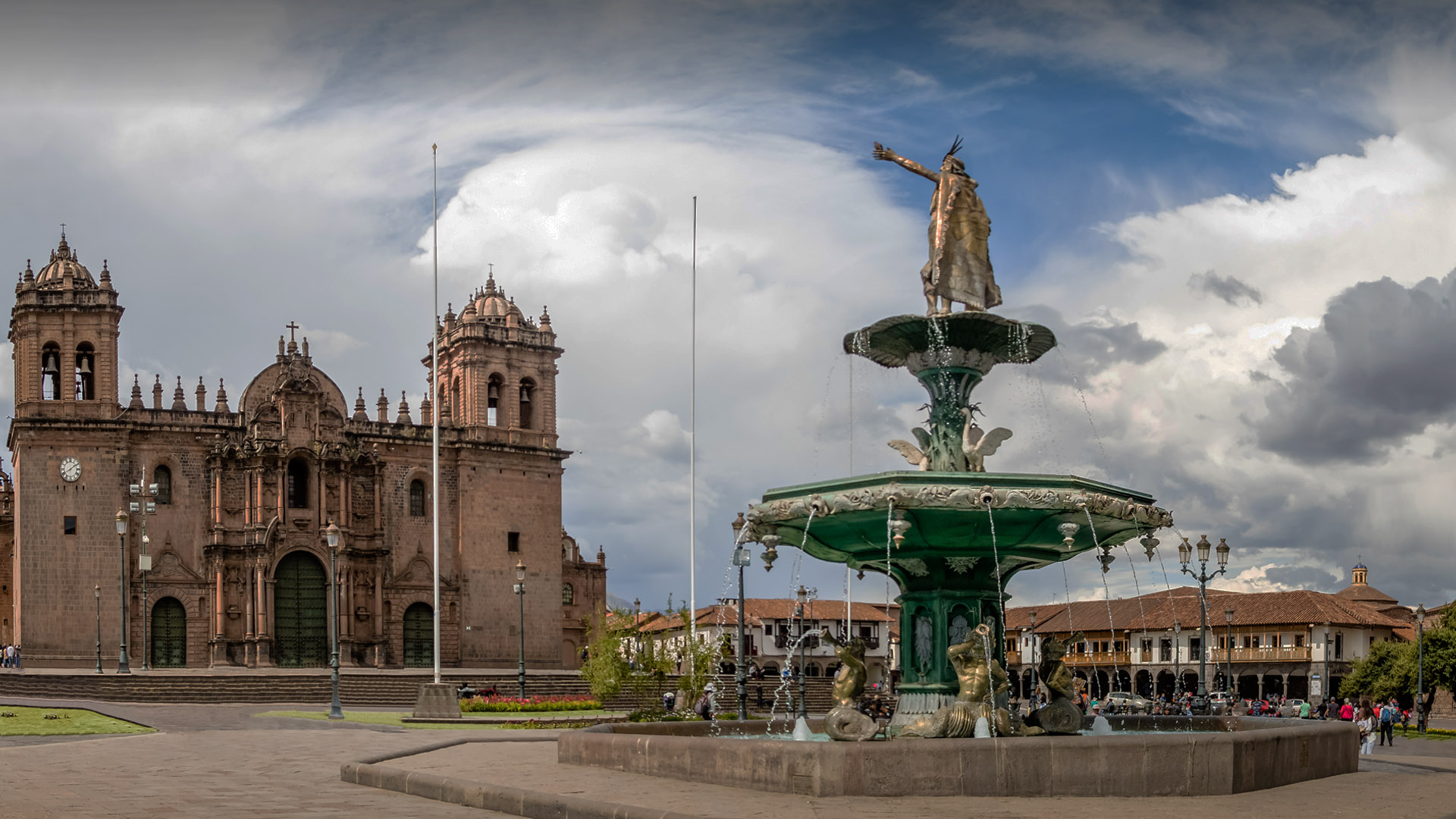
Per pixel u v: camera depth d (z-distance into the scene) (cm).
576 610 10581
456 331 9319
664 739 2125
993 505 2088
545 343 9475
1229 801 1833
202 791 2133
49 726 4350
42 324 8119
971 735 2091
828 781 1834
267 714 5191
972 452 2370
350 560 8575
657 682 6284
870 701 5244
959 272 2398
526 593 9131
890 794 1828
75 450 8044
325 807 1925
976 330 2339
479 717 5400
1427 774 2278
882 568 2364
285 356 8638
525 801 1856
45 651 7806
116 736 3884
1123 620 10419
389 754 2620
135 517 8156
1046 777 1848
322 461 8569
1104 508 2144
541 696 6944
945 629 2273
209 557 8288
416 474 8956
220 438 8450
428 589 8881
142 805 1928
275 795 2088
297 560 8494
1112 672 9569
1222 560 4653
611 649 6297
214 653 8188
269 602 8288
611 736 2250
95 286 8262
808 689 7544
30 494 7925
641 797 1827
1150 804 1788
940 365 2375
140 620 8056
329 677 6806
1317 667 9506
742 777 1945
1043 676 2305
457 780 2033
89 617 7931
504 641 9000
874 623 11688
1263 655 9806
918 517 2134
